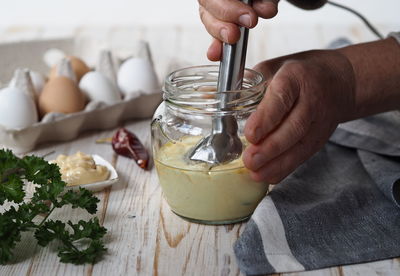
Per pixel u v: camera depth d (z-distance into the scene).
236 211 1.09
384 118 1.33
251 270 0.95
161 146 1.11
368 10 2.70
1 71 1.72
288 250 1.00
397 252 0.99
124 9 2.78
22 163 1.07
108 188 1.24
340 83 1.13
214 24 0.99
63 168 1.22
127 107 1.55
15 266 0.99
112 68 1.63
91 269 0.98
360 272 0.96
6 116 1.39
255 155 1.02
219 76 1.03
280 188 1.14
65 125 1.44
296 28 2.35
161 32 2.31
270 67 1.18
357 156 1.32
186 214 1.10
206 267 0.98
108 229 1.09
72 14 2.79
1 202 1.04
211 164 1.04
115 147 1.38
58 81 1.48
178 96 1.04
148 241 1.05
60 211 1.15
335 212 1.09
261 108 1.01
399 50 1.19
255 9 1.01
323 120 1.09
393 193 1.10
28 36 2.30
